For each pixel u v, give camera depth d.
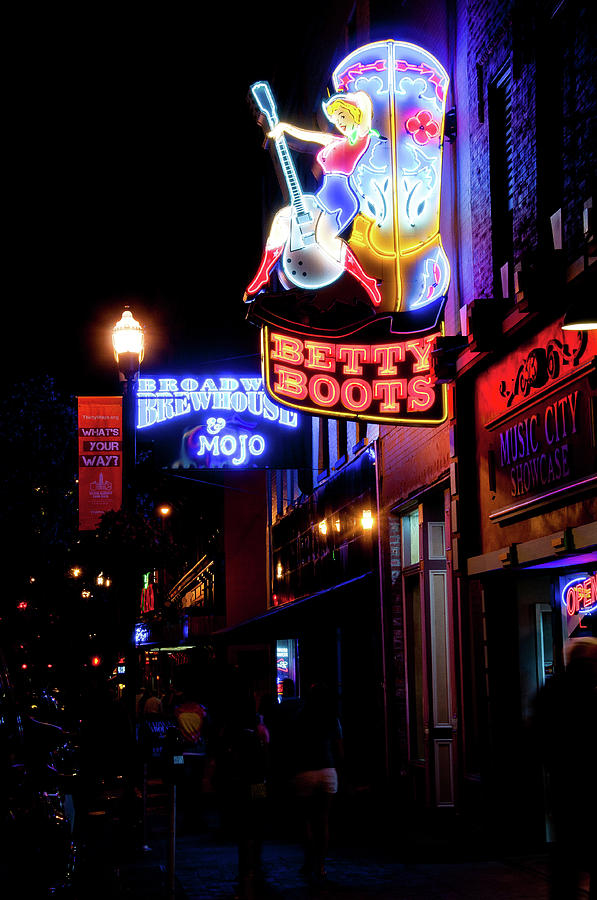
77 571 33.75
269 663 30.77
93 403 18.91
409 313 13.53
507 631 12.80
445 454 14.49
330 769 10.52
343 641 20.97
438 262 13.83
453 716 14.27
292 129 15.03
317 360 13.36
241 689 9.91
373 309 13.56
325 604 19.19
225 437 18.98
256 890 9.61
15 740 10.62
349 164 14.36
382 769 18.02
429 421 13.45
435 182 14.11
